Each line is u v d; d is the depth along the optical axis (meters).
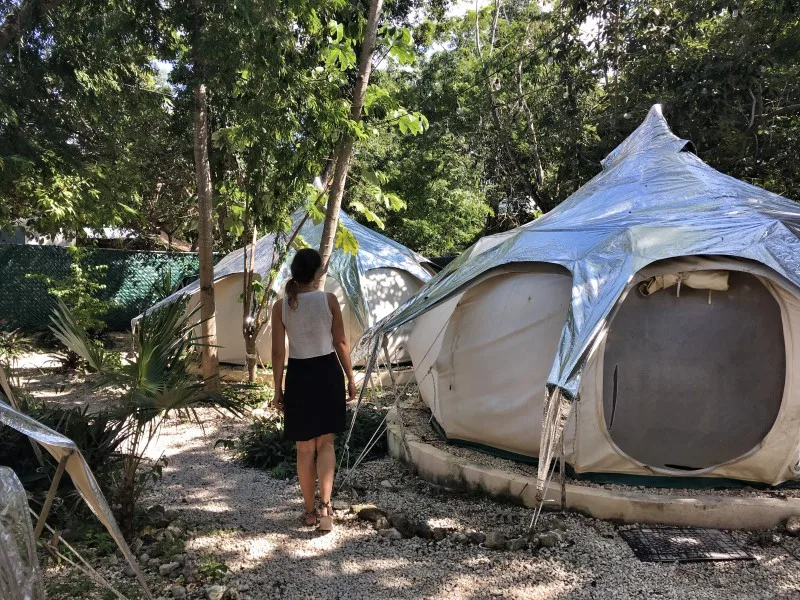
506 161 19.92
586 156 15.00
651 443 4.63
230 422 7.33
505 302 5.13
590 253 4.61
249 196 7.96
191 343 4.08
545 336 4.86
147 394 3.70
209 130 8.77
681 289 4.54
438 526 4.35
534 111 19.02
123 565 3.65
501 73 19.12
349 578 3.62
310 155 6.82
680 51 13.91
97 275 15.45
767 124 12.92
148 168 16.59
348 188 10.80
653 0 14.20
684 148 6.34
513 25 19.75
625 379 4.60
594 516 4.41
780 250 4.25
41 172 8.21
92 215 9.73
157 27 6.58
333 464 4.34
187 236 24.62
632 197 5.55
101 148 9.95
